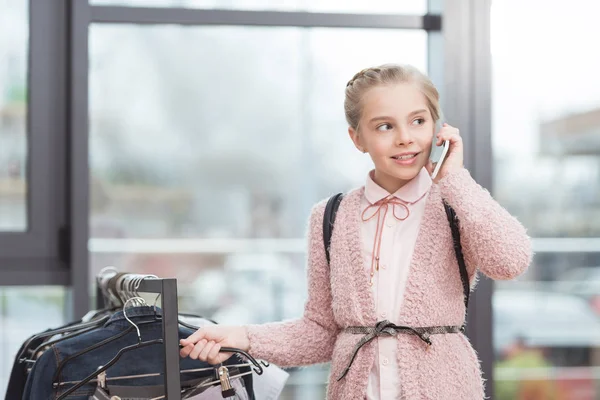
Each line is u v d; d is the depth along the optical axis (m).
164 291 1.39
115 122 5.98
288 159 6.01
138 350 1.58
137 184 6.07
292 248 4.43
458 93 2.71
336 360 1.57
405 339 1.50
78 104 2.73
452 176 1.54
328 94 5.38
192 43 6.01
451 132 1.59
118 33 5.90
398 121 1.53
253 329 1.63
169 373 1.38
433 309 1.52
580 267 3.81
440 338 1.52
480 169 2.71
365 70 1.60
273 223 6.10
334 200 1.67
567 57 3.43
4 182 2.79
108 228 6.00
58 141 2.80
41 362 1.53
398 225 1.58
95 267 4.19
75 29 2.73
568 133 3.64
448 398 1.49
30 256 2.77
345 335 1.57
